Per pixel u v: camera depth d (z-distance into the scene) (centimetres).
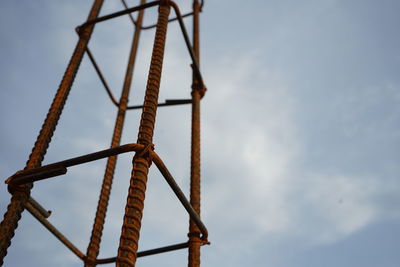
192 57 691
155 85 413
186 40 655
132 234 294
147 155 337
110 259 610
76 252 599
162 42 482
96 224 627
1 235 378
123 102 850
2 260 372
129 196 312
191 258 511
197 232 536
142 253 604
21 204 411
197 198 573
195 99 705
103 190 669
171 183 382
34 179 396
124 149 339
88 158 364
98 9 688
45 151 466
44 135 471
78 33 641
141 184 320
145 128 362
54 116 499
